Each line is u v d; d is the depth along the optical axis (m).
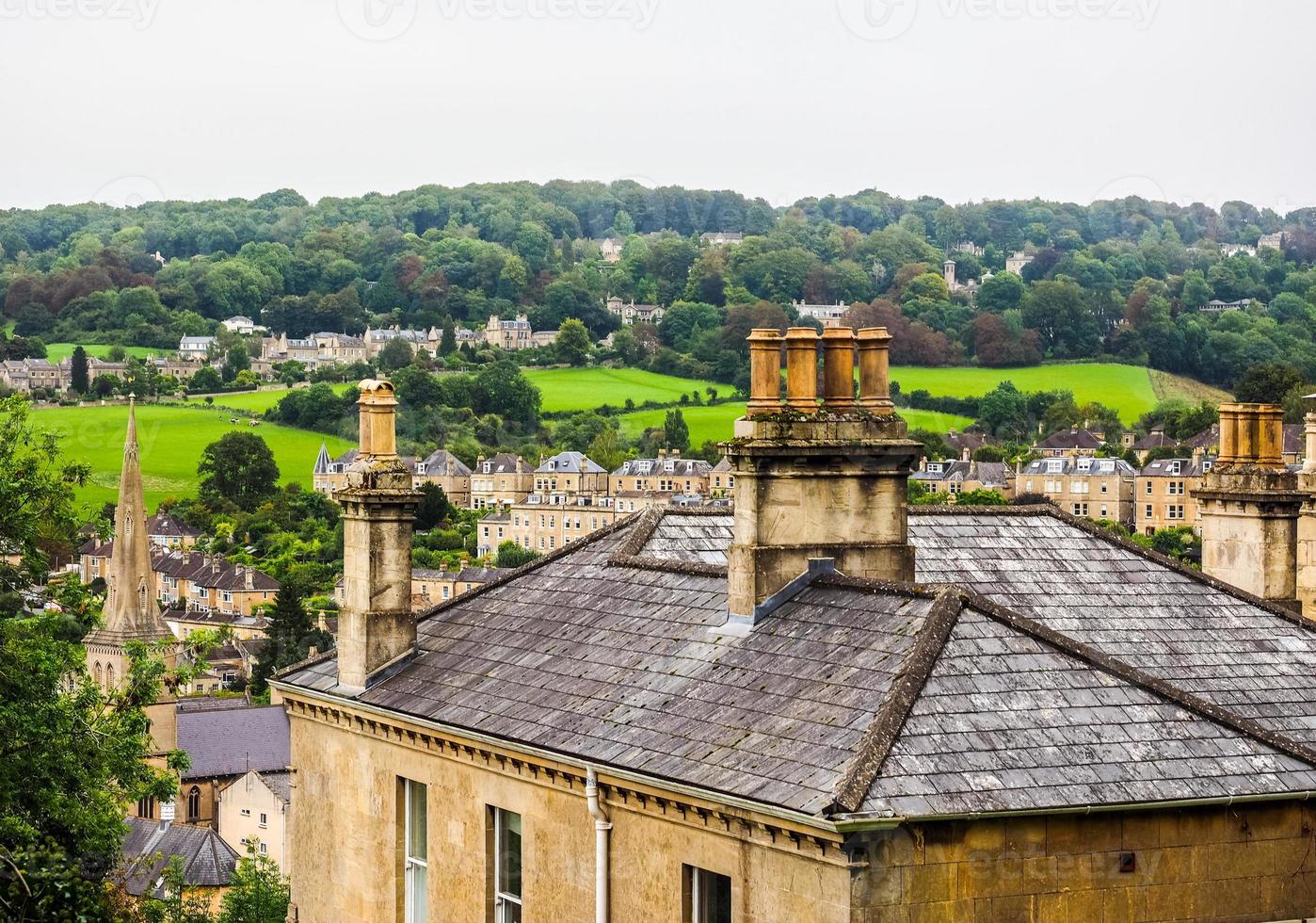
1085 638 30.38
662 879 25.75
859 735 23.39
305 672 36.88
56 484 45.78
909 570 29.23
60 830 42.31
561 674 30.19
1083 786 22.84
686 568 31.75
